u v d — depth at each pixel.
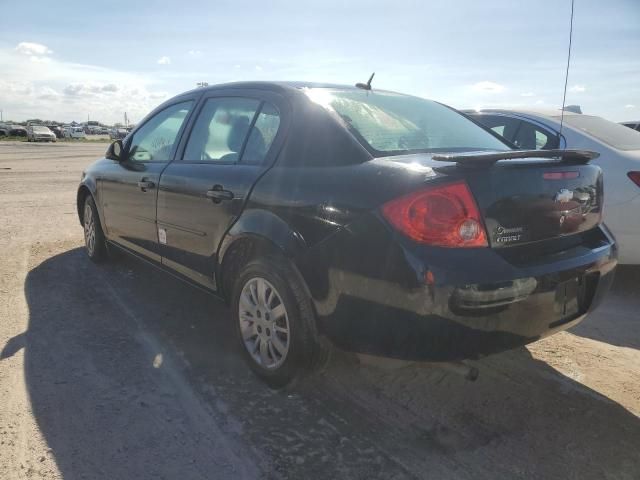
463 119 3.77
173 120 4.21
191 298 4.49
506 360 3.46
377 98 3.51
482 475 2.36
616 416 2.83
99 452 2.48
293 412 2.84
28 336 3.70
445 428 2.71
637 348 3.67
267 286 3.00
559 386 3.13
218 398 2.96
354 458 2.47
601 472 2.38
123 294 4.57
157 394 2.99
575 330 3.97
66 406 2.84
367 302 2.49
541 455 2.50
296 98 3.19
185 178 3.63
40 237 6.64
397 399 2.98
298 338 2.82
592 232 2.96
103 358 3.40
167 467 2.39
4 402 2.87
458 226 2.35
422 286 2.31
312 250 2.68
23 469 2.35
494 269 2.36
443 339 2.35
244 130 3.42
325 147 2.88
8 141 47.62
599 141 4.73
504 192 2.47
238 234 3.09
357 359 3.05
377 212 2.45
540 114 5.32
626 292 4.79
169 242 3.90
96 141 58.28
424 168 2.48
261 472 2.37
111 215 4.79
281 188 2.90
